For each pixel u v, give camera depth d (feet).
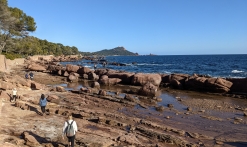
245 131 49.90
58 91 88.38
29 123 42.55
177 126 52.19
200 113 65.98
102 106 68.59
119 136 40.11
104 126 46.21
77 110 58.23
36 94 76.59
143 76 127.13
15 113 48.60
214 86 106.52
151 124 49.16
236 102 85.51
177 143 39.73
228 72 201.26
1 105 52.39
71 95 81.51
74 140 35.40
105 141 36.40
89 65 303.07
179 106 75.87
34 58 318.65
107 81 131.34
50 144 33.58
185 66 289.74
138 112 64.54
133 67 277.85
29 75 129.39
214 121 57.62
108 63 336.08
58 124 43.27
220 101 85.61
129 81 132.67
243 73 190.60
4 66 152.46
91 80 146.72
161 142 40.52
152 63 376.68
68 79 138.62
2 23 169.99
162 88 123.54
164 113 64.90
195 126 52.80
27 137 34.45
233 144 41.42
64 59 422.82
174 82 123.44
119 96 84.74
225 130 50.37
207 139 43.75
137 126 47.26
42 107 50.78
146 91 93.15
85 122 47.39
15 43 215.10
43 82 126.72
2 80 86.89
